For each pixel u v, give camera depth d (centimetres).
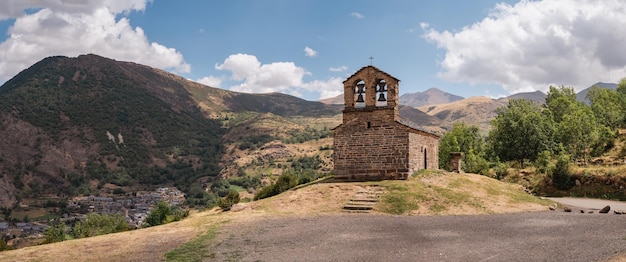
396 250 1591
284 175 4241
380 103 3525
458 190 3000
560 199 3588
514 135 6656
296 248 1694
